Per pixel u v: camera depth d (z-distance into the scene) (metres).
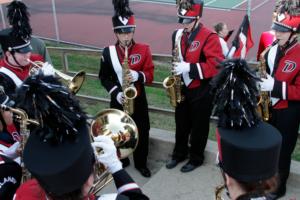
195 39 4.07
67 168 1.70
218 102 1.86
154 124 5.49
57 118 1.74
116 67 4.16
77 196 1.78
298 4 3.41
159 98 6.48
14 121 2.77
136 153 4.44
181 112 4.36
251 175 1.74
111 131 2.92
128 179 2.21
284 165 3.82
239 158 1.74
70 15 15.07
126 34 4.02
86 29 13.41
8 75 3.35
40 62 3.62
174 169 4.52
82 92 6.71
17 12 3.35
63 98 1.78
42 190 1.91
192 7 3.99
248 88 1.83
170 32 13.30
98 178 2.22
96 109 5.81
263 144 1.73
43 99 1.74
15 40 3.32
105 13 15.25
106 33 12.97
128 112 4.11
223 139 1.78
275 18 3.51
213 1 16.33
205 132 4.31
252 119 1.81
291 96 3.52
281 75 3.55
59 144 1.76
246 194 1.75
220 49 4.06
